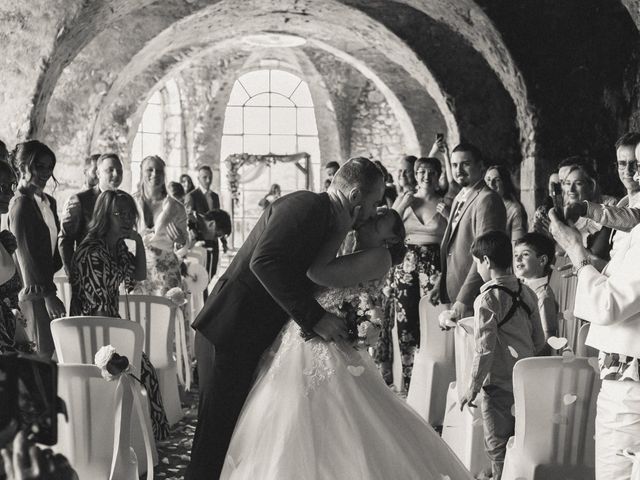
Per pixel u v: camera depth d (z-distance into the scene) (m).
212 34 13.09
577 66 8.99
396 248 3.29
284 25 13.25
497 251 3.91
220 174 19.47
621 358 2.85
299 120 19.64
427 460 3.06
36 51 8.66
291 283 3.05
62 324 4.42
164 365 5.75
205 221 10.03
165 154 18.89
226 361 3.23
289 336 3.18
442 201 6.45
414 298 6.29
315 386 3.04
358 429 2.99
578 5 8.91
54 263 5.77
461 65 10.84
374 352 6.67
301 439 2.95
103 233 4.95
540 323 4.07
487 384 3.92
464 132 10.83
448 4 9.45
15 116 8.69
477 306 3.88
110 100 11.68
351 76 18.69
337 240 3.18
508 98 10.77
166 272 7.07
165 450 5.10
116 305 4.97
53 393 1.58
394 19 10.90
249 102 19.59
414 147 15.49
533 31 9.04
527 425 3.42
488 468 4.28
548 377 3.38
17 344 4.19
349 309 3.13
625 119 8.83
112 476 3.34
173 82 18.53
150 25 11.23
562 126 9.07
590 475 3.41
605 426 2.88
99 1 8.76
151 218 7.57
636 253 2.76
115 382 3.40
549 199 5.30
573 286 6.09
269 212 3.29
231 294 3.26
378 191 3.23
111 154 6.25
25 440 1.57
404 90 15.17
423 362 5.58
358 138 19.17
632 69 8.67
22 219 4.98
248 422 3.10
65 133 11.27
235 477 3.02
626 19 8.74
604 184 8.94
